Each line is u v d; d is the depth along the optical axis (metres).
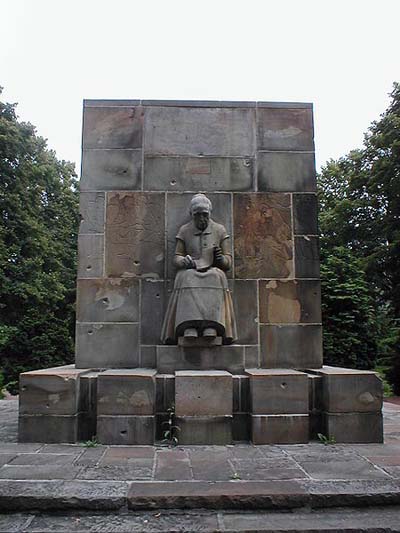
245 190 7.48
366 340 17.06
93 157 7.47
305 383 6.06
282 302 7.26
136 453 5.45
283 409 6.00
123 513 4.08
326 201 28.06
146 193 7.42
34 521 3.98
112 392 5.93
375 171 20.17
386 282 19.83
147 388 5.94
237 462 5.11
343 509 4.16
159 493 4.16
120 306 7.18
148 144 7.53
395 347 17.23
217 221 7.39
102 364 7.06
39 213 21.81
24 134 20.09
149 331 7.15
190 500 4.12
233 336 6.88
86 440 6.06
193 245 6.95
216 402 5.92
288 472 4.76
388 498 4.19
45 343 17.88
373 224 21.03
